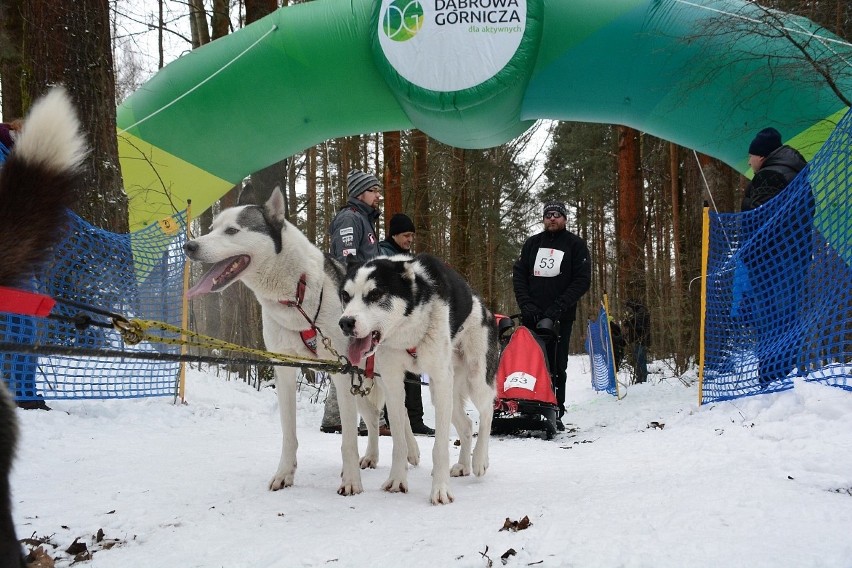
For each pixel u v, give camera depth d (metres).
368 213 5.88
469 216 17.06
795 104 7.46
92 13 6.48
